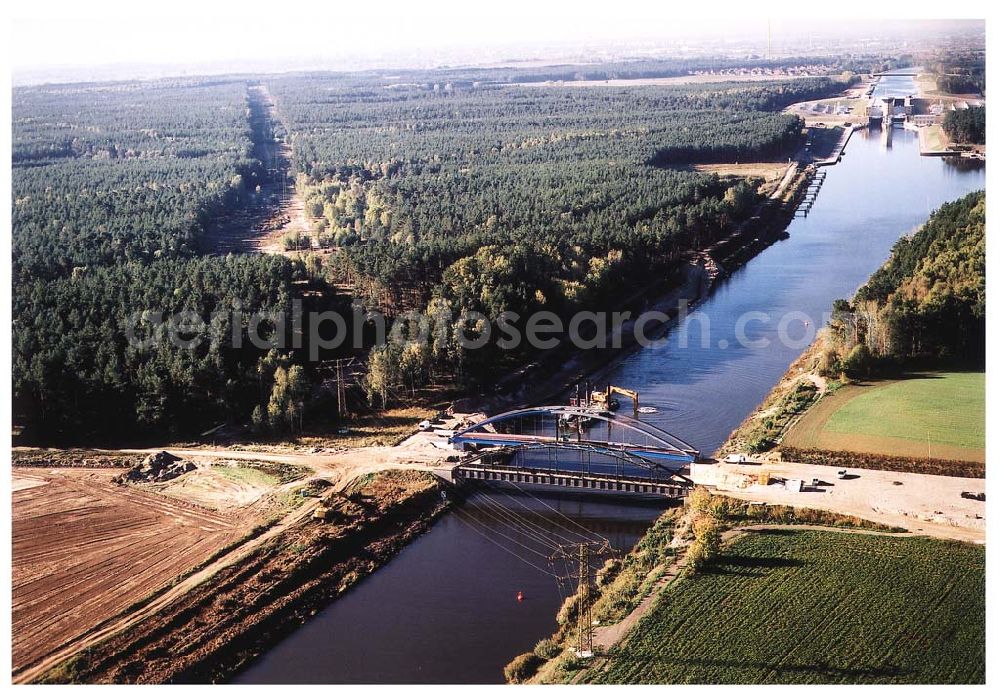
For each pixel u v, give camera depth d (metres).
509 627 177.00
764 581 180.50
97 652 169.88
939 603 171.38
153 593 185.25
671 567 187.88
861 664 157.25
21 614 179.88
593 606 179.00
